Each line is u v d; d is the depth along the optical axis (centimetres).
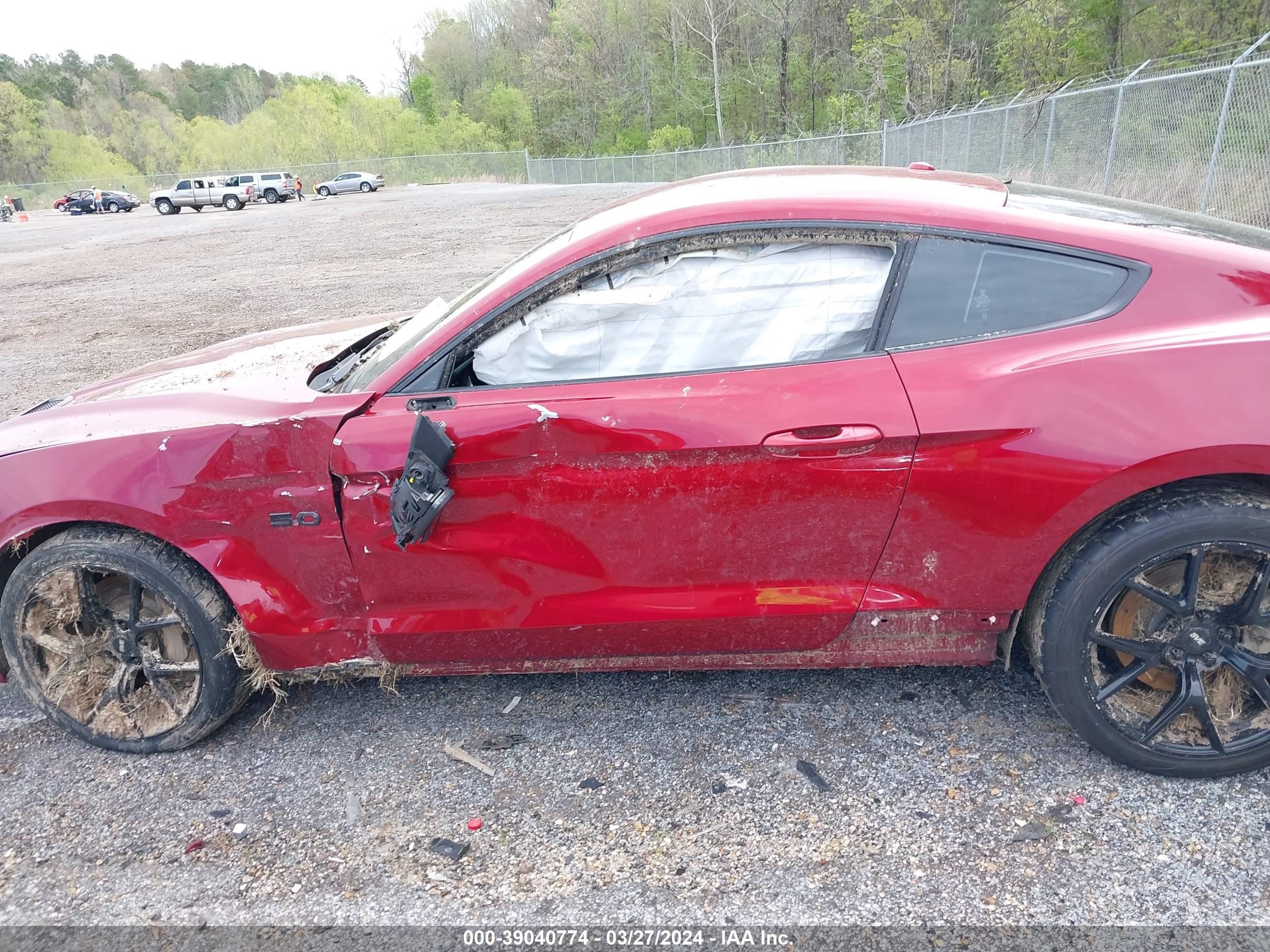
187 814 251
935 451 215
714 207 233
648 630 248
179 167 8344
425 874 222
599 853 225
